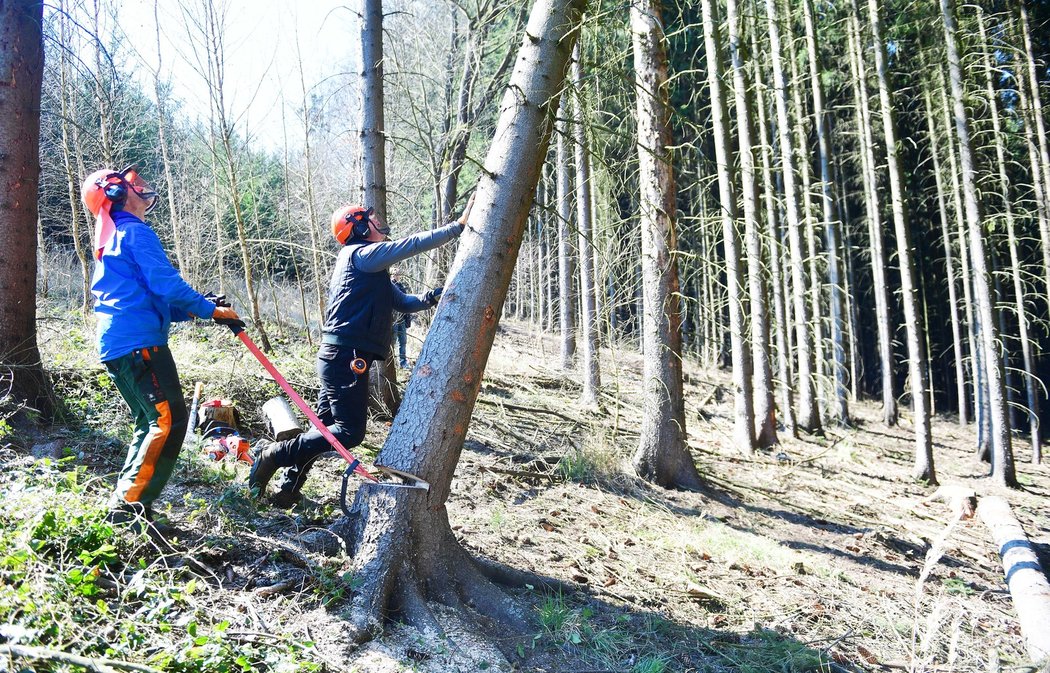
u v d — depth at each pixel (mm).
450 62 12164
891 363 17094
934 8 13523
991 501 7438
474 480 6102
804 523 7316
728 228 10141
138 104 11422
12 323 4848
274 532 3936
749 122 10891
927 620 4887
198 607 3094
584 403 10711
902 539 7273
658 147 7441
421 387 3812
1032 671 4199
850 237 22969
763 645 4082
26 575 2855
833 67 17297
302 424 6512
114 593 3127
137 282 3455
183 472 4504
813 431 14070
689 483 7535
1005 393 11734
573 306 13750
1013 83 15695
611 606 4207
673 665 3693
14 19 4941
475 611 3697
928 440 10727
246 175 13078
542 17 4000
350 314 4117
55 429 4832
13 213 4852
